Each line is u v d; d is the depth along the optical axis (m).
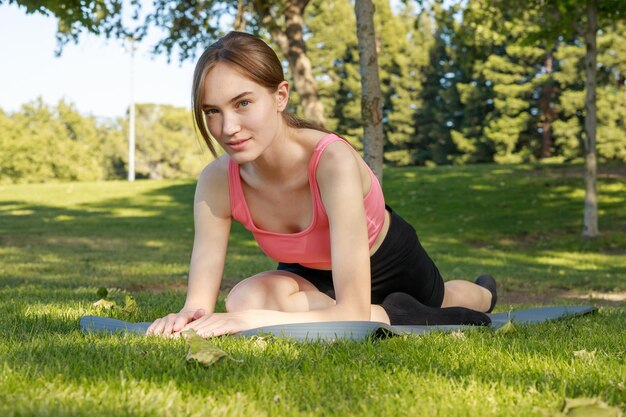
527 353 2.38
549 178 21.30
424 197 20.03
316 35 45.88
